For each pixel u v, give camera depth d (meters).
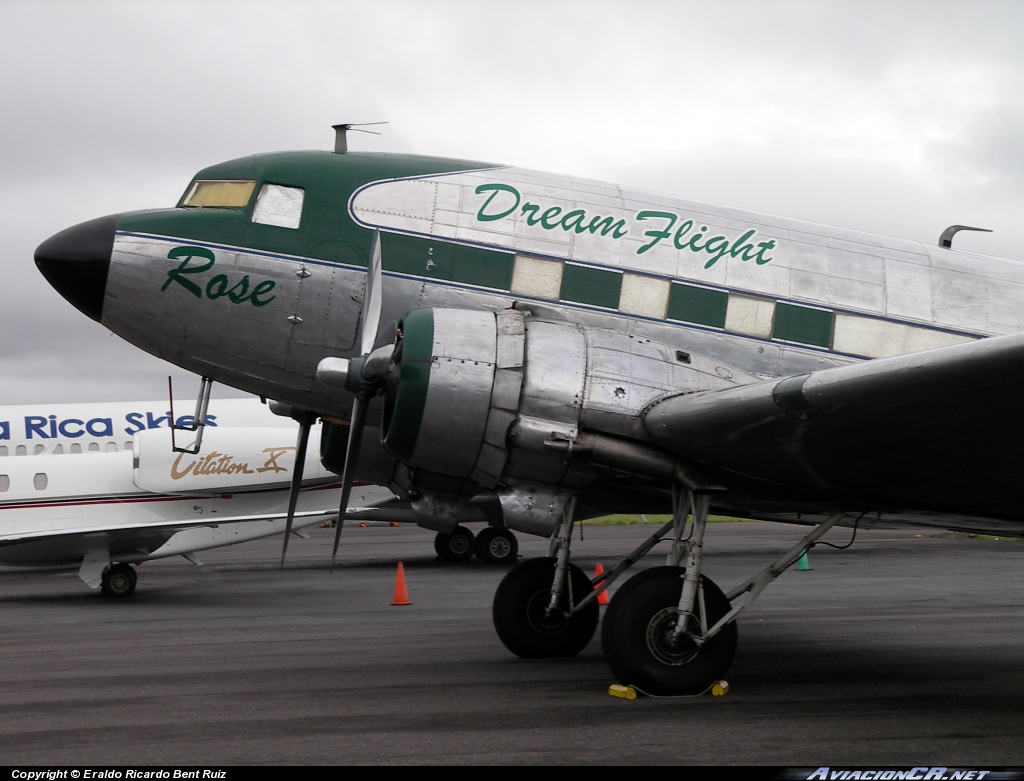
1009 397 5.01
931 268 8.96
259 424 23.89
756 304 8.52
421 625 10.41
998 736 5.43
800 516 8.06
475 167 8.84
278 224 8.41
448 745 5.20
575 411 6.33
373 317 7.62
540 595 8.06
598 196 8.75
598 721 5.72
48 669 7.87
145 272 8.23
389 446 6.52
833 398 5.33
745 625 10.18
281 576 17.20
